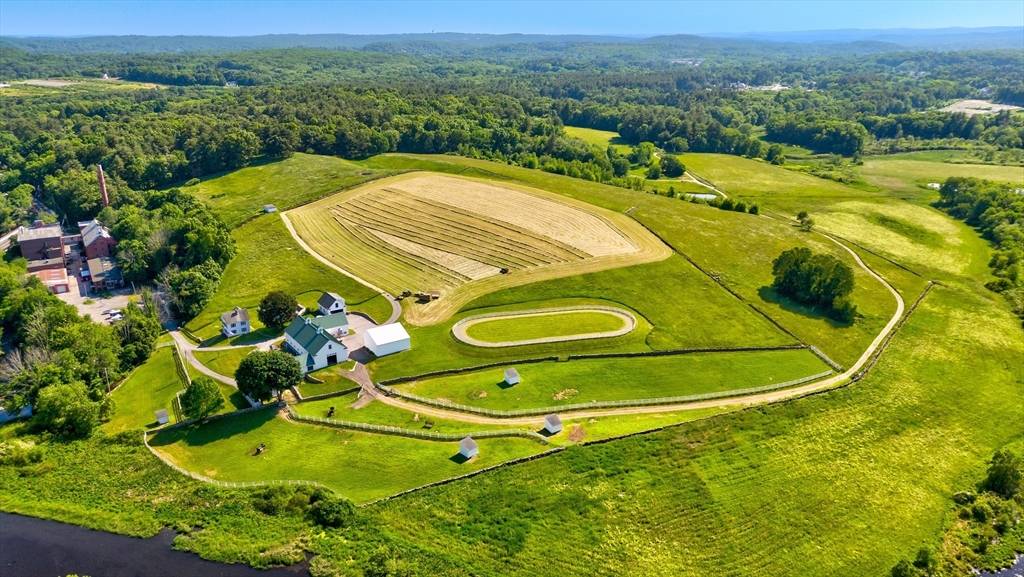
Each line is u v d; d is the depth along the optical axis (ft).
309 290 375.45
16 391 263.29
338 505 186.39
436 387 271.08
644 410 251.39
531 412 247.91
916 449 238.27
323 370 286.46
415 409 254.27
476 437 226.58
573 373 280.10
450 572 170.81
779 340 313.12
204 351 318.24
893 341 312.91
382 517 186.50
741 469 219.00
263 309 330.13
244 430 236.43
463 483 200.95
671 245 420.36
